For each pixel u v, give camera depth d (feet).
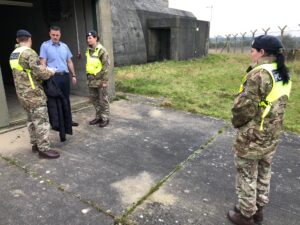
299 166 11.75
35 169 11.19
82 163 11.73
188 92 25.36
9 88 24.98
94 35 14.96
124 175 10.84
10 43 25.58
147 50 53.06
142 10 51.21
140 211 8.71
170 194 9.62
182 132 15.34
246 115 6.72
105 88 15.56
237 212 8.26
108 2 19.74
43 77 11.32
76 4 19.98
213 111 19.47
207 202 9.20
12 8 24.41
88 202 9.12
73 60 21.62
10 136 14.46
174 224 8.17
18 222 8.22
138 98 22.63
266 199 7.79
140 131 15.40
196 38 59.11
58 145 13.41
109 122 16.71
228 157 12.42
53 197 9.39
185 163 11.85
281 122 7.02
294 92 25.52
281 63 6.61
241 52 72.95
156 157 12.37
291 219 8.50
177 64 47.16
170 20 50.90
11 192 9.66
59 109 12.75
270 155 7.31
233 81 32.35
